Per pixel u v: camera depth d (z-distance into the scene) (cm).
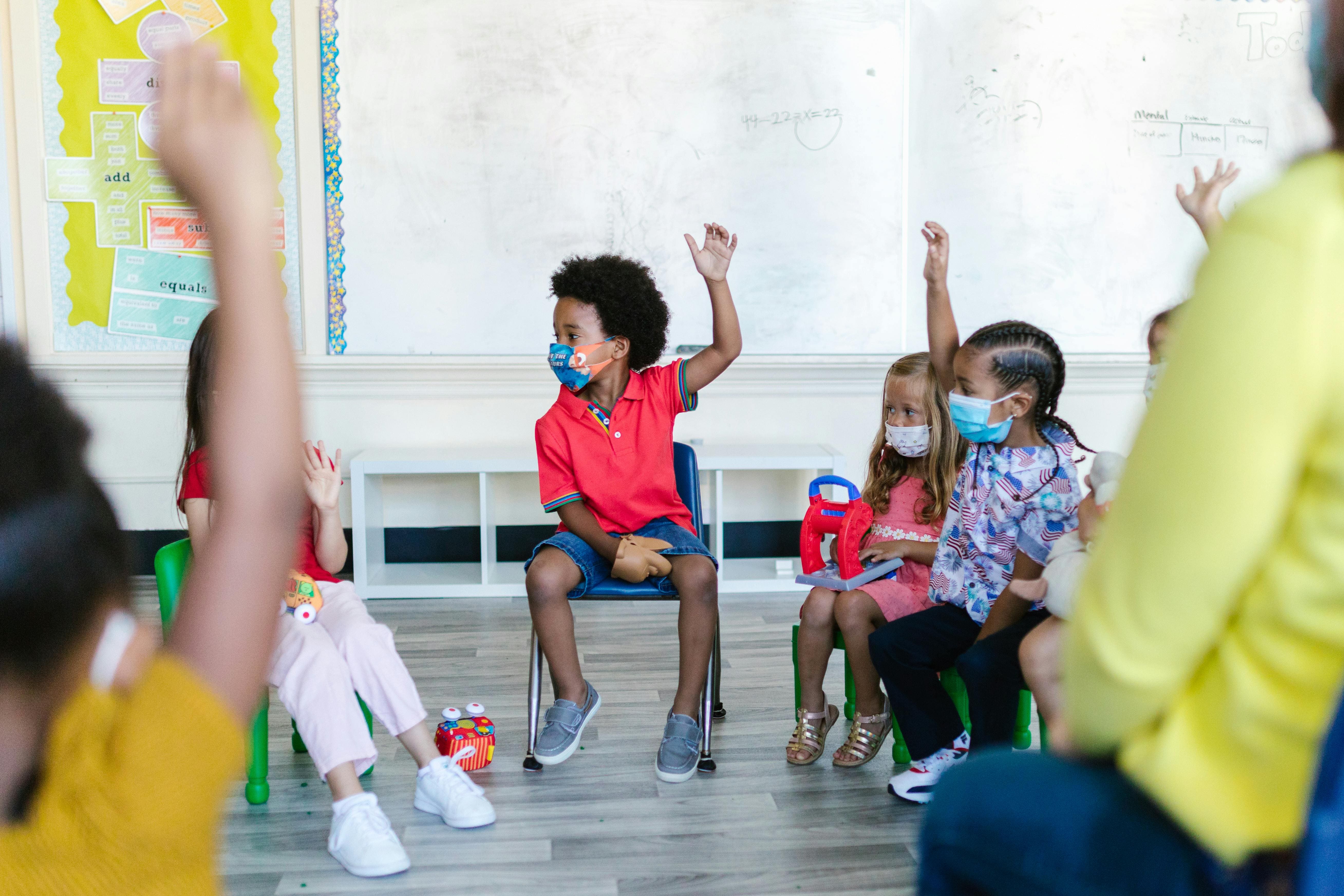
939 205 380
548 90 365
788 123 372
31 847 37
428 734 188
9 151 351
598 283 217
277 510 40
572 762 211
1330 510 52
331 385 372
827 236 378
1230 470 52
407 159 365
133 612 43
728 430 387
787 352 383
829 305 382
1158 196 385
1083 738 64
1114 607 58
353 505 344
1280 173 57
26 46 348
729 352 224
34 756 40
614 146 369
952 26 372
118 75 352
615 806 190
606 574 219
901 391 204
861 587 200
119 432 365
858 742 204
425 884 163
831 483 220
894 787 190
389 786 200
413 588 348
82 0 348
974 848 71
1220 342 53
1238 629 57
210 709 38
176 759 37
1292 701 55
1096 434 394
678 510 225
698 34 367
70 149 354
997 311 385
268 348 39
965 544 184
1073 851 67
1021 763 73
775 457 349
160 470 368
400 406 376
